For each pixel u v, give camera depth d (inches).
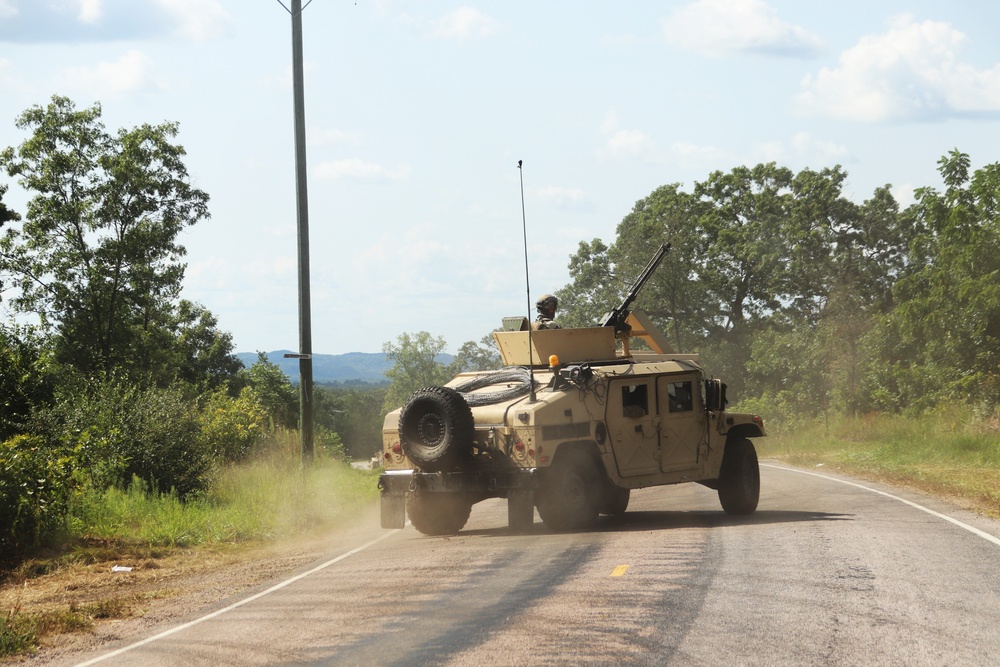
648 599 519.8
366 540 887.1
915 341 2449.6
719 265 4249.5
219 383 4229.8
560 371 864.3
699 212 4505.4
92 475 1052.5
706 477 946.1
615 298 4301.2
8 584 732.7
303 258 1208.2
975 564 598.2
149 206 3166.8
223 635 506.9
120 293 3149.6
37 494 858.1
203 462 1201.4
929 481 1206.3
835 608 485.4
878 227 4192.9
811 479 1355.8
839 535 732.0
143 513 981.2
